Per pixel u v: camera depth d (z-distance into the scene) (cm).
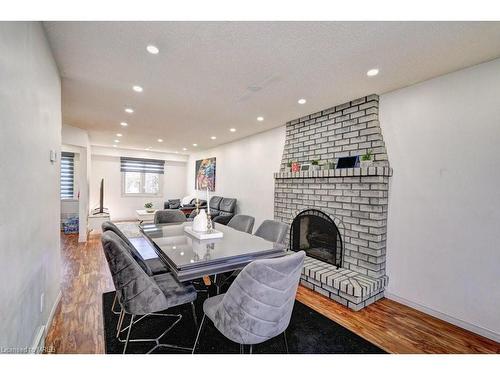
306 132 367
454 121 218
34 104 149
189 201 777
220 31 167
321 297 267
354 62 205
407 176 251
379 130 273
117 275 145
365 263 272
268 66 215
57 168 227
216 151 672
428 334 200
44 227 178
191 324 208
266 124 419
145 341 181
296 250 365
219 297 162
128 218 793
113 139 592
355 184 285
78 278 304
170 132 498
